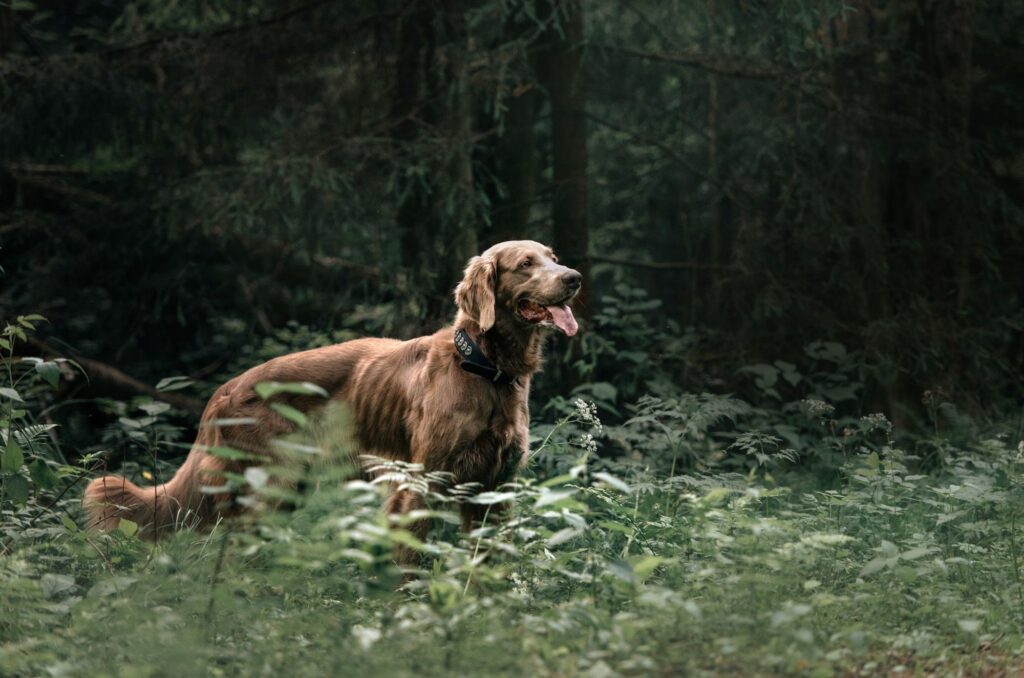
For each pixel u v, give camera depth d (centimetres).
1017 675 376
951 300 957
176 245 1039
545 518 522
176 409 977
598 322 975
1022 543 532
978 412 898
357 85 984
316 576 462
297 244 952
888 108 951
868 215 943
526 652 349
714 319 997
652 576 476
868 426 647
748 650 358
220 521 512
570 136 1016
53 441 700
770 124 1002
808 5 834
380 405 536
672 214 1457
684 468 736
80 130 934
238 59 949
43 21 1263
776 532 448
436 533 497
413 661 345
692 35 1111
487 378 505
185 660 341
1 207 1067
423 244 902
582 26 1009
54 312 1059
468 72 865
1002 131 1106
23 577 421
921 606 440
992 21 1116
